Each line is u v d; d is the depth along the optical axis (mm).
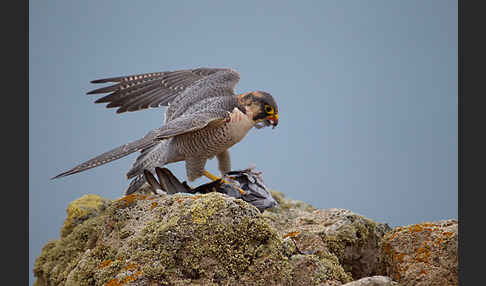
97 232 10523
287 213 12141
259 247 8328
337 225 10141
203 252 8219
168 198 9164
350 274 9250
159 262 8164
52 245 12383
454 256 8492
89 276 8719
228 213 8336
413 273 8625
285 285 8234
